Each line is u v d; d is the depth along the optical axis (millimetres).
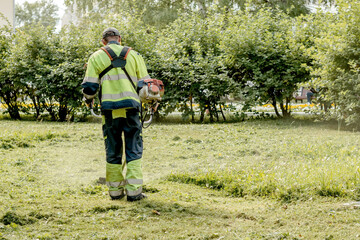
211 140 8906
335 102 10383
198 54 13102
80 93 13250
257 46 12461
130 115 4699
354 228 3703
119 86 4664
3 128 10578
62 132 9523
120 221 3963
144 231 3713
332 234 3564
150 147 8312
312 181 5043
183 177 5918
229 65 12969
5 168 6203
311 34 12711
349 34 10094
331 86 10164
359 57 10016
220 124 11734
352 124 10586
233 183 5453
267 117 13242
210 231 3721
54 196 4832
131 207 4367
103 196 4965
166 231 3723
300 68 11945
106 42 4871
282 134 9586
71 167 6539
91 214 4188
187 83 12922
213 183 5645
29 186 5344
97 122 13203
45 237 3512
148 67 12945
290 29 13180
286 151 7496
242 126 10961
